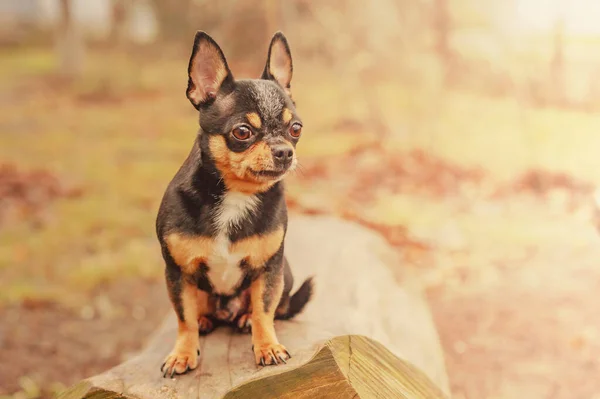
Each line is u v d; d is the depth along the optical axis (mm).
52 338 1835
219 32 5273
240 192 1004
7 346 1775
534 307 1930
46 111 4773
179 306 1018
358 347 997
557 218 2541
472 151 3256
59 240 2541
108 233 2629
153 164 3562
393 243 2354
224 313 1081
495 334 1792
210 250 999
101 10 7512
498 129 3486
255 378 944
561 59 3611
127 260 2377
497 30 4062
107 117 4629
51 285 2174
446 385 1260
